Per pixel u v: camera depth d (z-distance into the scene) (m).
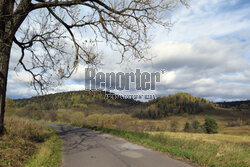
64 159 6.46
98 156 6.75
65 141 11.07
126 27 7.14
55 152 7.51
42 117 51.03
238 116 199.38
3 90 7.42
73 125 28.83
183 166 5.18
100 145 9.16
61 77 7.82
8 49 7.40
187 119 197.75
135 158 6.24
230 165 5.29
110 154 7.02
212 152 6.46
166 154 6.82
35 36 8.49
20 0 7.29
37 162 5.50
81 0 7.71
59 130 19.75
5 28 7.32
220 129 114.94
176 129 97.75
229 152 6.78
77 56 7.63
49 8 7.92
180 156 6.37
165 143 8.62
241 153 6.71
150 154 6.83
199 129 79.75
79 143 10.12
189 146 7.78
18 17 7.26
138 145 8.91
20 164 5.34
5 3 6.98
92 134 14.27
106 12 7.16
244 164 5.49
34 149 7.54
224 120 184.25
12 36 7.42
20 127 10.02
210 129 70.69
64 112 57.56
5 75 7.41
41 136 11.20
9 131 8.62
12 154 5.78
